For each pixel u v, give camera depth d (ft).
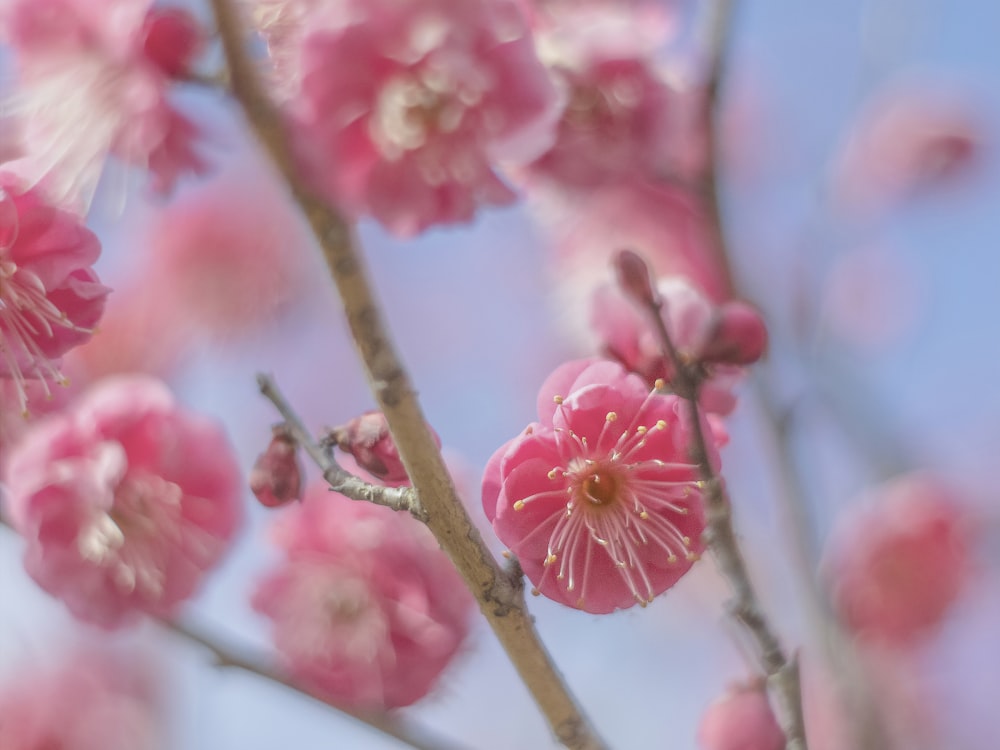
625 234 1.75
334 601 1.61
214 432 1.60
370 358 1.45
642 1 1.68
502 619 1.46
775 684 1.48
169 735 2.01
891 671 1.87
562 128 1.63
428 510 1.45
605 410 1.47
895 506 1.82
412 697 1.60
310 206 1.46
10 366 1.49
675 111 1.64
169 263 2.06
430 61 1.50
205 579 1.59
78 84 1.52
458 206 1.52
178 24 1.51
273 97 1.50
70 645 2.02
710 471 1.46
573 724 1.47
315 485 1.63
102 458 1.58
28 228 1.49
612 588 1.47
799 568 1.73
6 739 1.93
